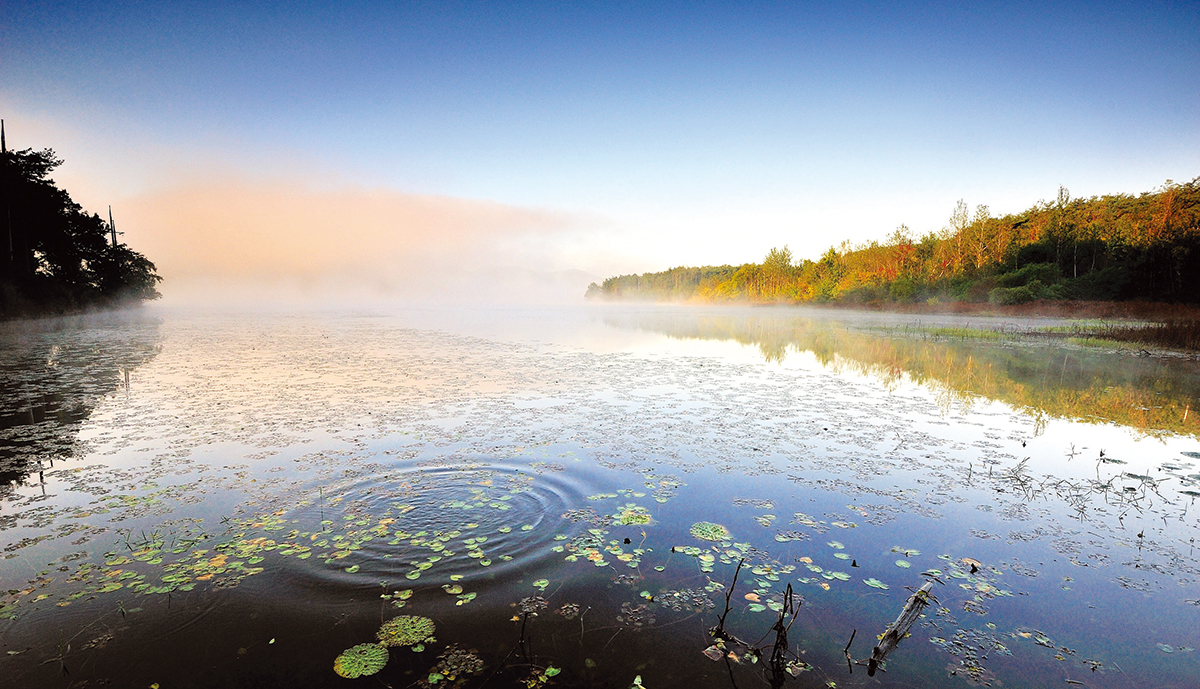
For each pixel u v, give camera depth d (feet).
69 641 11.99
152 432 28.60
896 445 27.22
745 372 49.98
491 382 44.06
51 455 24.76
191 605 13.29
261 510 18.75
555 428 29.71
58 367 51.67
